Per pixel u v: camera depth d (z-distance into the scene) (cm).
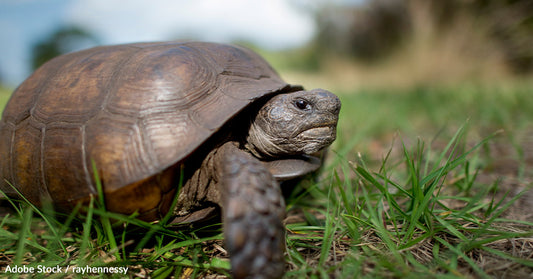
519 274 15
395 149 41
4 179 22
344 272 15
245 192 15
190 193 19
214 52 23
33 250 20
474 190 27
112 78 20
